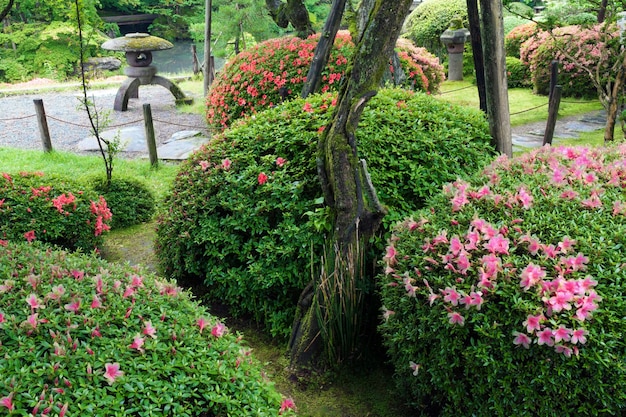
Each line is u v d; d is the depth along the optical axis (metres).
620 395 1.87
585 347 1.90
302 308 2.92
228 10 11.26
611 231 2.19
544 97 9.54
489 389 2.09
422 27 13.21
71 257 2.47
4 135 8.41
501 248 2.14
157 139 7.94
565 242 2.10
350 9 4.28
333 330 2.74
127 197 4.93
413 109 3.65
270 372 2.86
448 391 2.20
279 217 3.17
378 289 2.83
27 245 2.61
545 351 1.95
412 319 2.28
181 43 25.11
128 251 4.38
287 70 6.57
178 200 3.51
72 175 5.99
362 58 2.62
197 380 1.72
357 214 2.70
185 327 1.98
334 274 2.69
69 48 18.44
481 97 4.60
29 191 3.94
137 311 1.94
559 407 1.97
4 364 1.55
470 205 2.48
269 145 3.40
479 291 2.04
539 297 1.95
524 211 2.37
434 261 2.23
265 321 3.15
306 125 3.44
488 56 3.82
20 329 1.68
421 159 3.29
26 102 11.12
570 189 2.47
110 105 10.62
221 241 3.26
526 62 10.28
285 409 1.90
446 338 2.15
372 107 3.60
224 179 3.34
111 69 19.08
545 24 5.90
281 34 14.47
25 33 18.50
